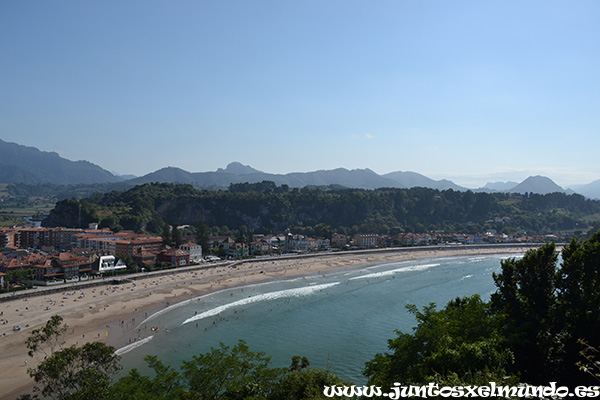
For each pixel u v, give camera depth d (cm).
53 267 13638
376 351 8262
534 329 4878
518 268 5750
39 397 6256
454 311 4756
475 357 3297
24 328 9194
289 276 16312
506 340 4303
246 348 4678
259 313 10856
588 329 4422
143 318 10244
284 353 8106
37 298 11650
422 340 4203
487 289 14262
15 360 7544
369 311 11150
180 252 17600
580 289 5309
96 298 11919
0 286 12431
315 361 7706
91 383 3931
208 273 16238
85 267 14562
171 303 11712
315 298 12581
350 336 9112
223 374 4272
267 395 4084
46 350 8012
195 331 9369
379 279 16025
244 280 15200
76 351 4547
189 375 4362
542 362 4431
